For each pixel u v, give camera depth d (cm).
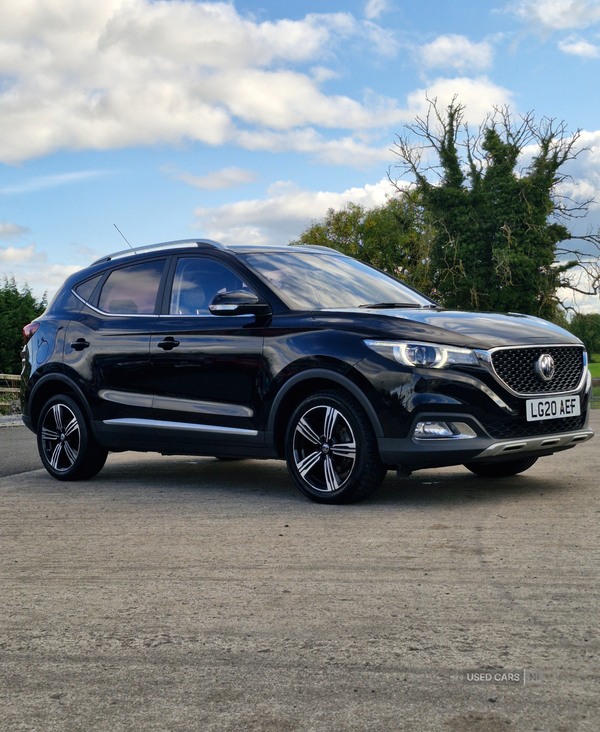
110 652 245
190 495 548
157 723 195
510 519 421
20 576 341
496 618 263
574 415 490
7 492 586
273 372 506
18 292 3741
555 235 3578
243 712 199
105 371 605
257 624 267
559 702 198
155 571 341
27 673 231
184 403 557
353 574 324
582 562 329
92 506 515
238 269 551
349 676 220
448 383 452
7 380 2167
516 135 3619
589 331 2938
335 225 4825
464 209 3619
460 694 205
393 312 495
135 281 618
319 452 491
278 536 402
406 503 482
